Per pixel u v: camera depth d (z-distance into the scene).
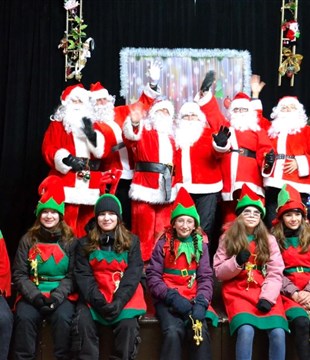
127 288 3.11
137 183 3.99
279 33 4.71
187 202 3.31
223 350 3.23
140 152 4.00
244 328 3.05
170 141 4.04
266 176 4.04
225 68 4.70
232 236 3.29
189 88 4.70
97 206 3.25
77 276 3.17
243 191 3.39
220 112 4.36
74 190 3.93
